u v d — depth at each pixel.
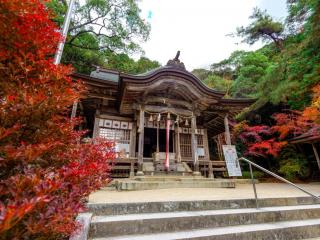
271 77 12.77
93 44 16.98
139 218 2.97
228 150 8.38
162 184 6.80
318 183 10.27
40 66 2.14
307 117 9.41
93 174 2.07
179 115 9.34
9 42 2.04
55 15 2.42
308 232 3.42
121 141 9.78
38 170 1.58
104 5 15.73
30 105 1.74
